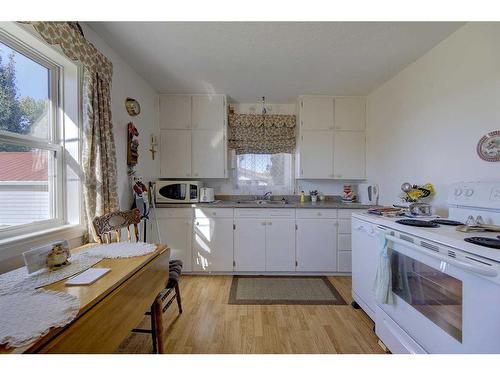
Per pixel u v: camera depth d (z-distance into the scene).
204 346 1.67
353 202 3.33
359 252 2.04
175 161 3.20
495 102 1.54
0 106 1.30
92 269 1.15
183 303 2.27
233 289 2.58
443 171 1.95
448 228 1.40
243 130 3.45
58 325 0.72
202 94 3.20
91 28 1.81
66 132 1.69
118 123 2.23
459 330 1.08
